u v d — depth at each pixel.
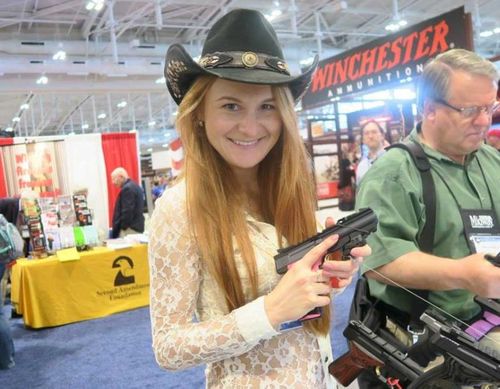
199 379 2.85
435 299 1.10
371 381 1.10
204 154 0.82
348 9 8.64
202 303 0.81
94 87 9.95
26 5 7.40
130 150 5.66
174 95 0.88
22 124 17.62
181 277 0.77
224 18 0.80
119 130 20.55
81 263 4.25
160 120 19.81
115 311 4.38
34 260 4.20
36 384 2.98
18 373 3.16
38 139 5.24
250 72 0.76
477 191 1.15
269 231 0.86
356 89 4.80
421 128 1.22
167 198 0.80
